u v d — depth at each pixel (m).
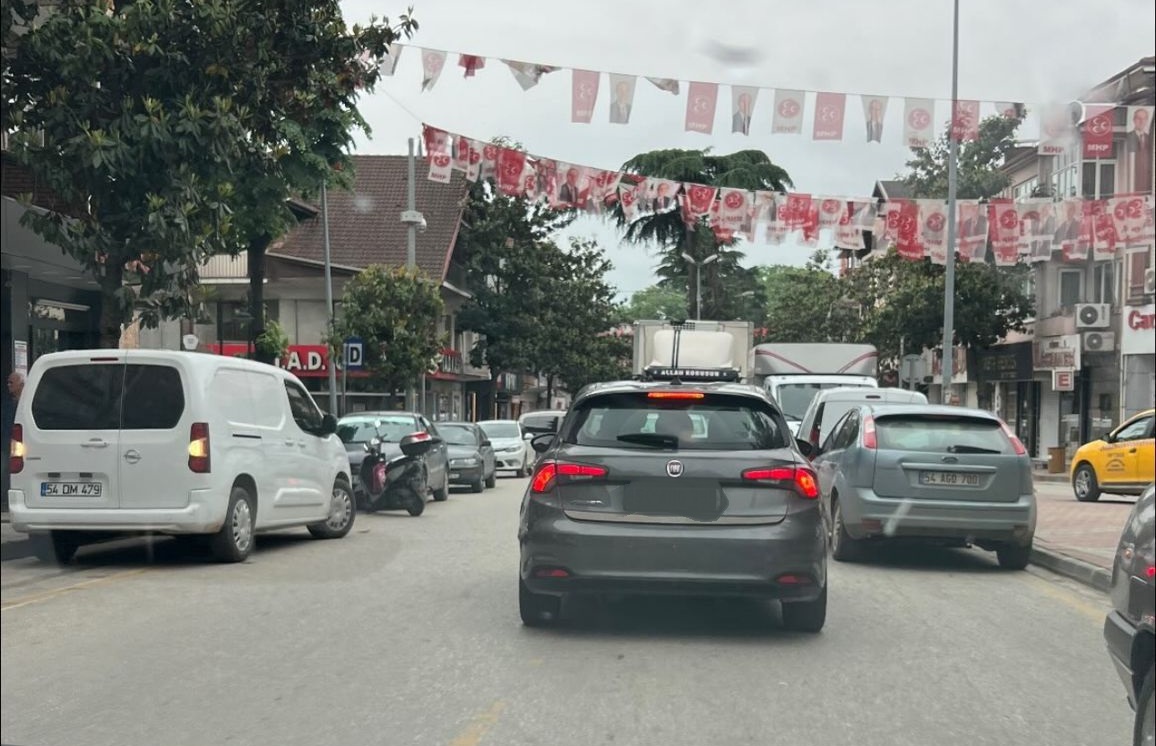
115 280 13.88
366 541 14.18
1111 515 18.19
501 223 48.91
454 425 26.55
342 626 8.51
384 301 34.19
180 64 13.40
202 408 11.34
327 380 43.84
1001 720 6.18
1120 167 28.38
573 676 7.00
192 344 20.75
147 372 11.37
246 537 12.06
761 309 73.56
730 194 18.28
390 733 5.80
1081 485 22.58
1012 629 8.80
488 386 62.50
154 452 11.23
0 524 14.07
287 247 45.94
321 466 14.00
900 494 11.80
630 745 5.62
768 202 18.44
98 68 12.85
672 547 7.58
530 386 71.81
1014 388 42.84
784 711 6.26
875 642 8.14
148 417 11.28
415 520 17.23
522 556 8.05
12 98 13.38
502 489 27.05
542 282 50.44
